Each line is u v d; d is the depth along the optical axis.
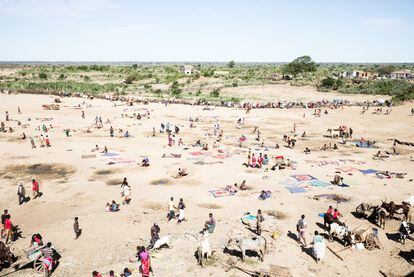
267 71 165.75
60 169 33.75
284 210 24.27
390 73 146.38
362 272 16.88
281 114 68.44
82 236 20.31
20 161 35.94
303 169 34.28
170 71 170.38
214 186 29.31
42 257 16.77
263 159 35.94
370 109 69.62
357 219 22.80
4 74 159.25
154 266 17.02
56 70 172.88
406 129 53.25
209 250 17.55
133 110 71.38
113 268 16.86
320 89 104.56
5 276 16.31
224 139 47.91
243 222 22.03
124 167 34.47
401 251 18.80
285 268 16.81
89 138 47.03
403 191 27.94
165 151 41.03
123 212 23.86
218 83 120.69
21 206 25.09
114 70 175.25
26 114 64.31
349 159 38.00
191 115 67.50
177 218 22.91
